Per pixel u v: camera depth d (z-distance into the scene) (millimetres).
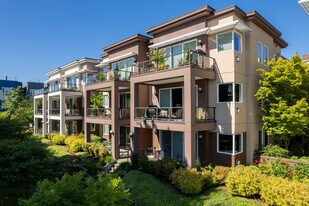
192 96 12258
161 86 17094
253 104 14609
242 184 8703
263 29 16000
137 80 15570
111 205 6414
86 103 21859
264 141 15859
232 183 9047
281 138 13984
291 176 9906
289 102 14195
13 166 9180
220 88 14000
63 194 6324
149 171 12539
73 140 21797
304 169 10219
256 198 8641
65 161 11180
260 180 8641
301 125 13156
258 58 15422
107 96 23922
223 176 10523
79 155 17719
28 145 10375
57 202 6121
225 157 13555
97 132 26062
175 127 12844
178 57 15781
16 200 10289
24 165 9297
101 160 16109
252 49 14602
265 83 14070
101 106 24344
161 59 15047
